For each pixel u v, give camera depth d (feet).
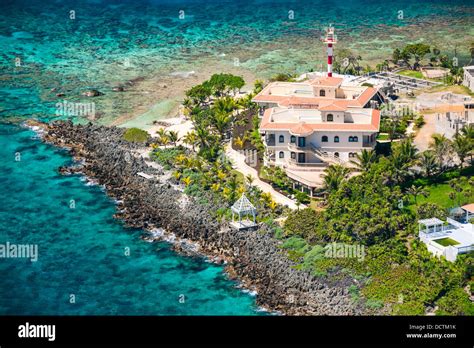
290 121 563.48
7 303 429.38
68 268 460.14
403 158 508.94
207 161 570.05
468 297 408.05
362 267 433.48
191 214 505.66
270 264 449.06
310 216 477.77
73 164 592.60
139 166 574.56
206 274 450.30
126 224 506.89
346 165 537.65
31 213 522.47
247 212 485.97
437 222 452.35
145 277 449.89
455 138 537.65
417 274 423.64
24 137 640.58
